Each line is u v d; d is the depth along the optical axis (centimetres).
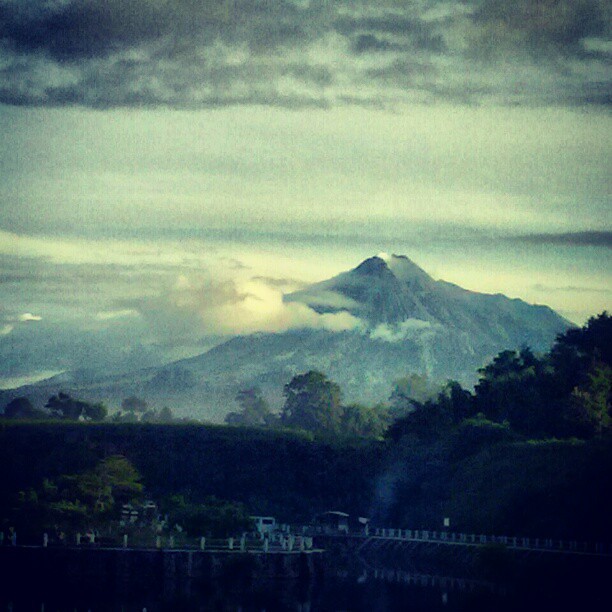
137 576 18725
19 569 18638
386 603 17775
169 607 17062
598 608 17475
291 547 19825
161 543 19900
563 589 19238
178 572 18762
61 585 18575
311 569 19562
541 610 17212
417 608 17288
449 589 19425
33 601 17488
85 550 18775
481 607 17525
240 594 18425
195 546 19562
